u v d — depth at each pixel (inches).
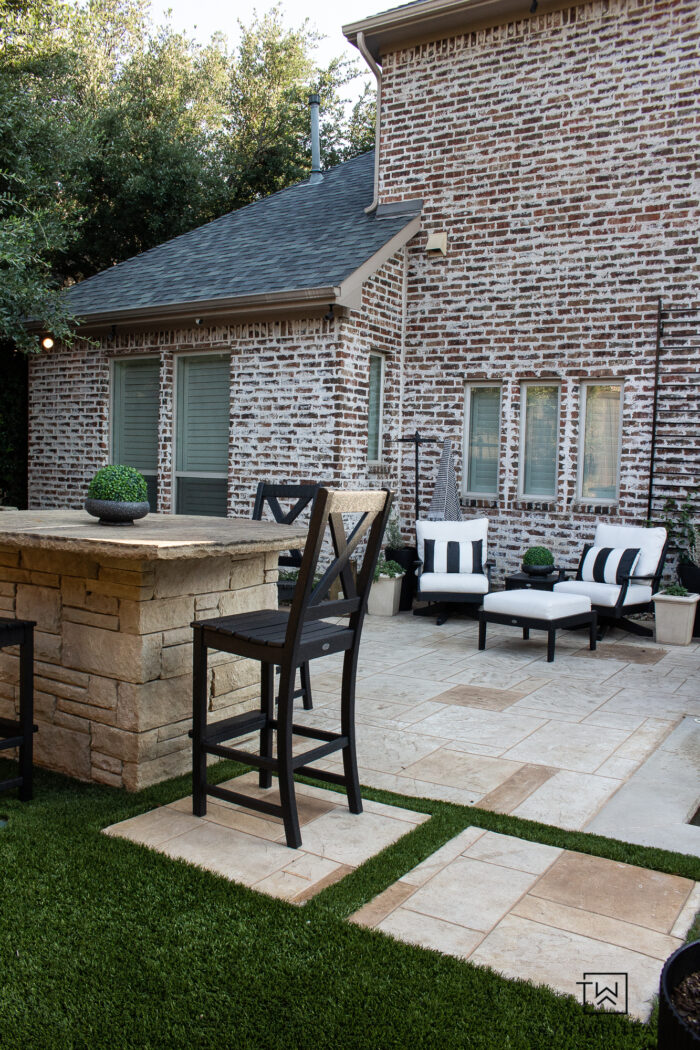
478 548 291.9
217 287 329.4
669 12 279.0
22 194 384.2
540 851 113.0
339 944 89.4
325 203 395.5
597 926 94.2
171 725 138.3
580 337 302.0
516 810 127.4
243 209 442.3
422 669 218.8
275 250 350.9
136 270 398.9
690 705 188.1
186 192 646.5
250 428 330.3
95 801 128.3
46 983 82.2
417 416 340.2
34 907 95.8
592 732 166.7
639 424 293.0
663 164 283.7
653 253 287.1
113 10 794.2
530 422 320.8
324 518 110.0
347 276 292.8
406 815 124.8
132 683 131.2
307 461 315.6
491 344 320.8
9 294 335.0
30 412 406.6
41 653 143.7
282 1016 77.9
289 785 113.3
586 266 299.7
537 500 318.7
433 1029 76.2
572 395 305.1
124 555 113.9
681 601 253.9
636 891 102.4
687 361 282.5
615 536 275.6
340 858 110.3
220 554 120.8
